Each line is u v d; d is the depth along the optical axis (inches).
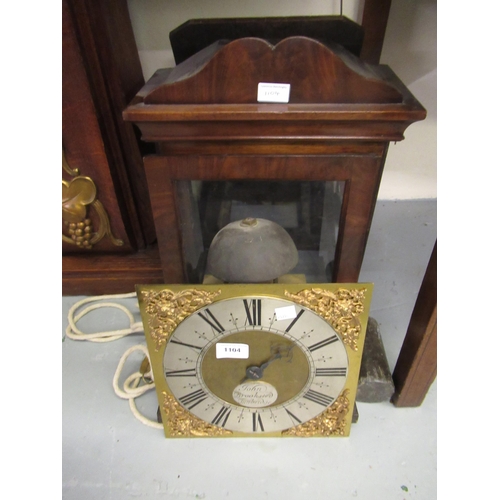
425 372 30.7
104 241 43.2
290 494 28.6
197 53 26.7
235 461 30.6
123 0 38.0
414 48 43.8
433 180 55.1
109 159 38.1
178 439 32.1
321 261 30.0
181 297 26.0
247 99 22.4
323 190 26.3
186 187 26.3
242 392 29.6
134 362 37.8
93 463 30.6
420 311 28.9
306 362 28.3
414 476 29.5
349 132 23.1
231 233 26.9
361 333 27.3
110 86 36.0
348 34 27.7
